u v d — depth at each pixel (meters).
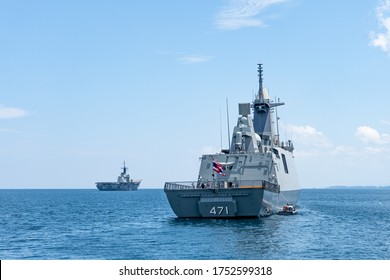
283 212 81.81
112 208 128.88
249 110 77.62
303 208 118.56
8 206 143.00
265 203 66.62
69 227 72.00
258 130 92.31
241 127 76.31
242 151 75.00
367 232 61.78
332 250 46.41
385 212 106.00
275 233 56.88
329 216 89.06
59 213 107.19
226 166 72.69
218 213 66.06
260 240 51.47
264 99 93.19
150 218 87.38
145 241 52.66
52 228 70.81
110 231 64.56
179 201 67.38
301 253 44.38
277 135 95.31
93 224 76.69
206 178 73.06
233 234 55.50
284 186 80.94
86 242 53.53
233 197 64.88
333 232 60.66
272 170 72.62
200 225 63.41
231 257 42.06
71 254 45.53
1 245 52.16
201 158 74.44
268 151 79.69
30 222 82.25
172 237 54.09
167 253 44.41
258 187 63.56
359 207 129.50
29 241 55.41
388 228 67.56
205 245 48.41
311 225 67.94
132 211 112.81
